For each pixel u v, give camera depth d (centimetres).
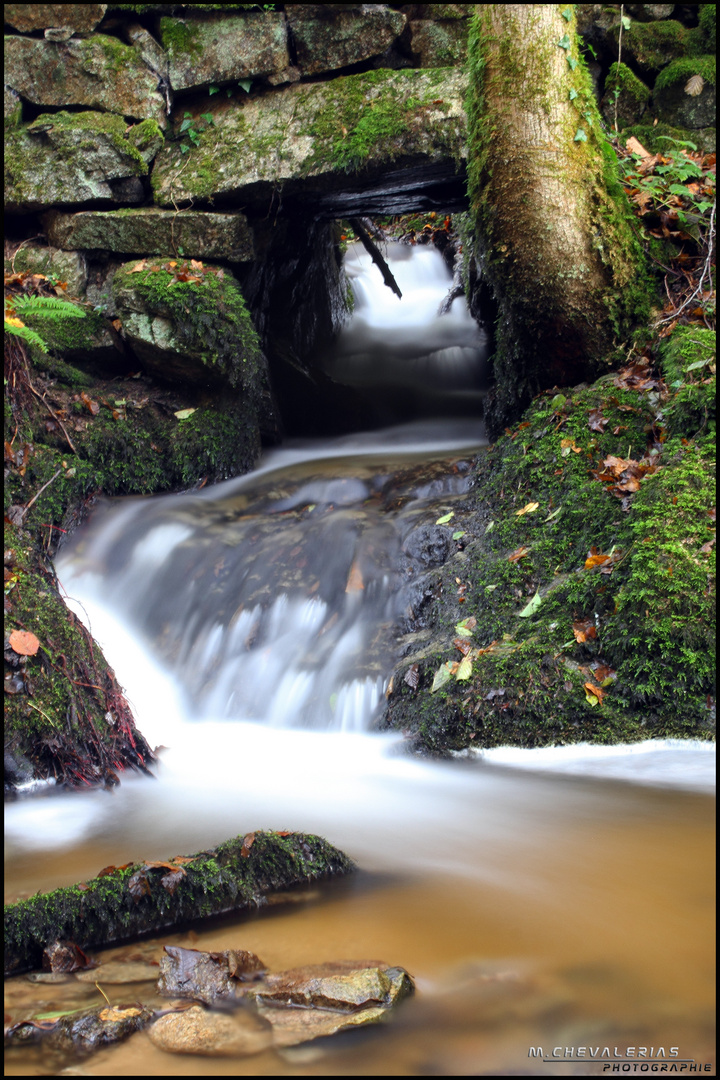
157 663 537
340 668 480
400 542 543
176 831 334
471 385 1012
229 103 687
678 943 234
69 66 680
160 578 579
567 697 398
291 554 560
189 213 674
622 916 251
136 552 600
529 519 502
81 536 621
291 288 877
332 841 315
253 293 783
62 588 572
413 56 673
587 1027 195
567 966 223
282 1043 190
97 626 555
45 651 425
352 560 538
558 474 511
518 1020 198
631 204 589
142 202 696
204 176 672
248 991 210
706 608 389
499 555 495
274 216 713
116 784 400
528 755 395
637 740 386
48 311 583
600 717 393
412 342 1096
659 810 331
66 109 689
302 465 706
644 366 547
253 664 509
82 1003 207
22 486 584
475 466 615
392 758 415
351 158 638
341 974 213
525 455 539
